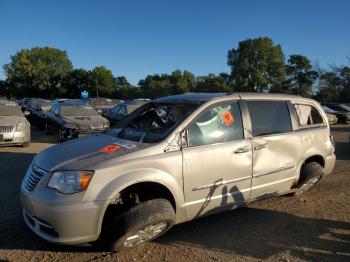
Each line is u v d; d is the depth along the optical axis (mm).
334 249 3982
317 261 3711
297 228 4516
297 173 5195
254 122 4680
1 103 10938
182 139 3980
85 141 4289
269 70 78500
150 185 3793
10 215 4676
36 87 86375
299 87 77250
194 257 3717
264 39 77125
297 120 5273
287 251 3910
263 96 4945
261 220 4734
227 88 76125
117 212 3691
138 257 3676
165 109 4598
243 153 4418
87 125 11422
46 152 4047
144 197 3869
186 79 87500
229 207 4375
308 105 5551
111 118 14297
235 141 4395
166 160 3787
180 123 4039
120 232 3475
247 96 4750
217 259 3691
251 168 4520
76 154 3746
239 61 78750
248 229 4445
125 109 13656
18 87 85375
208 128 4215
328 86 53438
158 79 92500
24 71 85312
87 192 3379
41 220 3496
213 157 4129
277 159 4855
